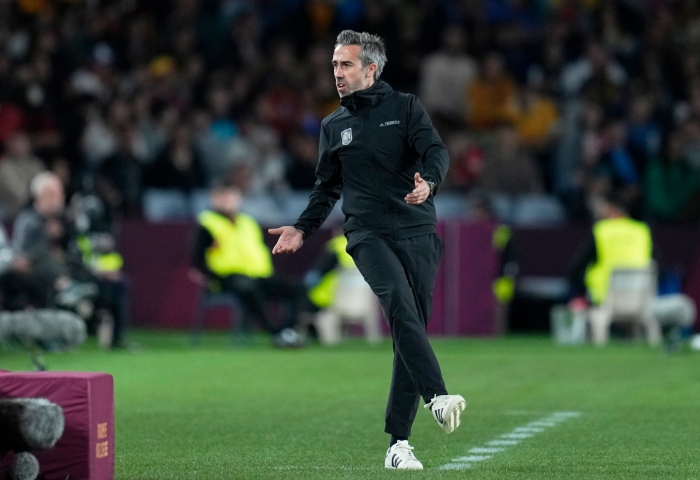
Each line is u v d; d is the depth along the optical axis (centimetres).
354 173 2327
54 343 3684
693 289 6366
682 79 7900
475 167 7150
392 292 2242
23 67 7200
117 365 4519
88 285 4950
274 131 7481
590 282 5906
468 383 4056
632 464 2398
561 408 3406
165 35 7875
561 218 7031
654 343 5772
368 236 2300
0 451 1928
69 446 2016
